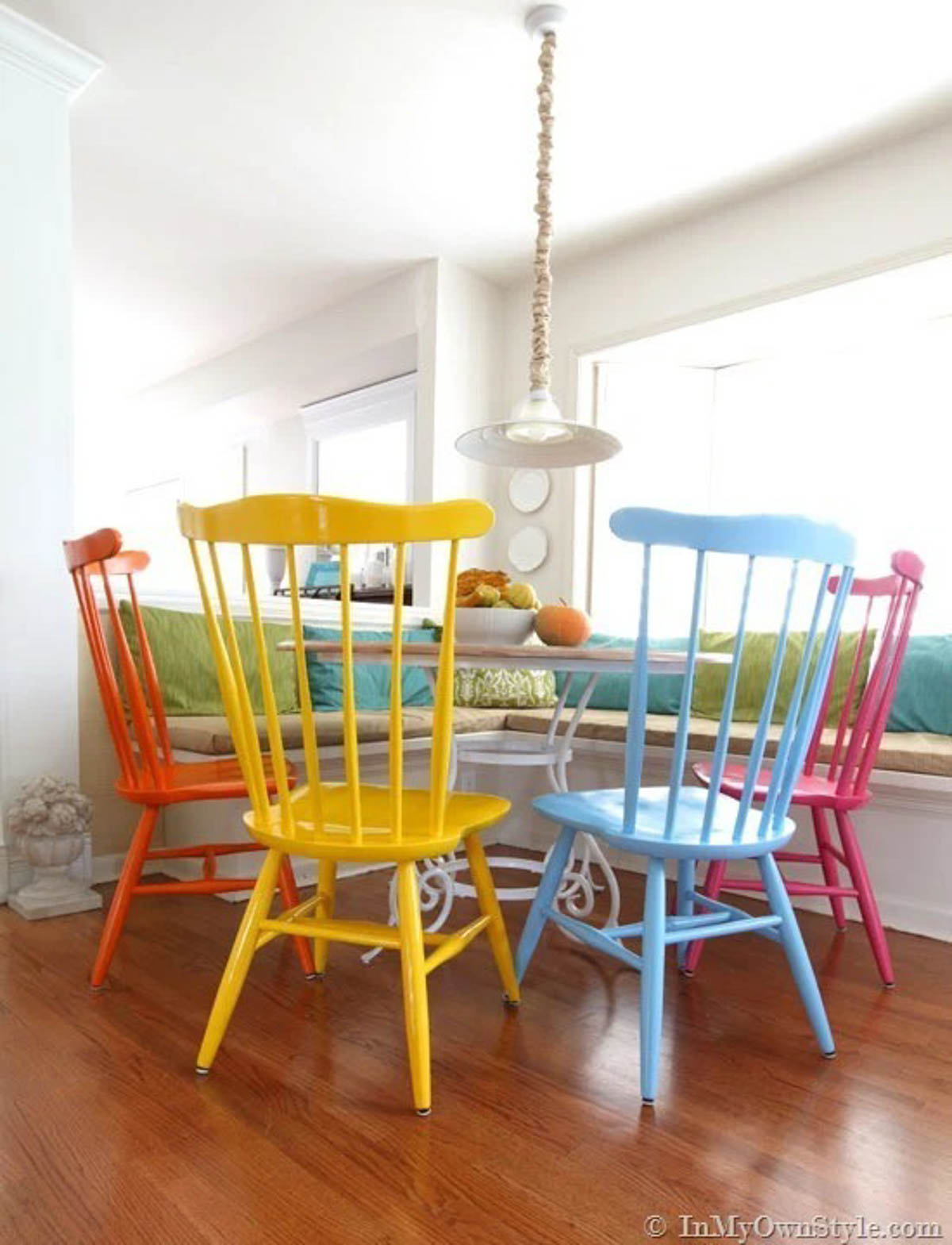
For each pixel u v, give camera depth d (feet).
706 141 9.42
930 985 6.04
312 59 8.22
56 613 7.93
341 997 5.53
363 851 4.18
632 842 4.56
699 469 12.87
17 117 7.73
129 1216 3.36
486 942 6.73
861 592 7.35
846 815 6.23
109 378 19.12
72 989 5.58
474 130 9.39
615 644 11.33
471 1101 4.26
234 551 19.38
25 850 7.15
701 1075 4.61
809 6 7.31
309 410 17.31
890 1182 3.67
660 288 11.57
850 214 9.70
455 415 12.83
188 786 5.83
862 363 11.57
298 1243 3.22
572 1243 3.25
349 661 4.09
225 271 13.25
